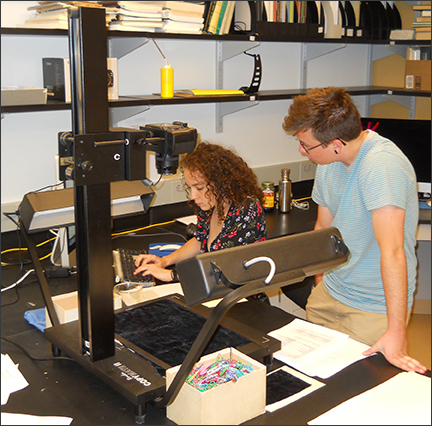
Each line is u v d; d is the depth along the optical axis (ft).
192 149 4.88
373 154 4.81
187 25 7.95
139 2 7.32
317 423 3.46
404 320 4.45
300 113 4.85
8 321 5.24
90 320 3.84
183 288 3.30
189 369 3.27
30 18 7.16
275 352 4.36
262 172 10.85
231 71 10.00
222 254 3.26
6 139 7.45
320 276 6.64
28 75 7.50
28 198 4.62
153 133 4.78
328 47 10.78
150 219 9.20
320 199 6.00
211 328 3.13
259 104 10.63
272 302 8.74
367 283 5.49
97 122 3.68
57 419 3.49
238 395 3.43
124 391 3.54
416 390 3.86
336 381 4.01
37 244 7.75
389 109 13.19
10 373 4.06
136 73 8.68
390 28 11.84
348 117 4.77
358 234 5.27
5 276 6.63
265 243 3.47
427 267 10.54
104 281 3.86
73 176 3.63
